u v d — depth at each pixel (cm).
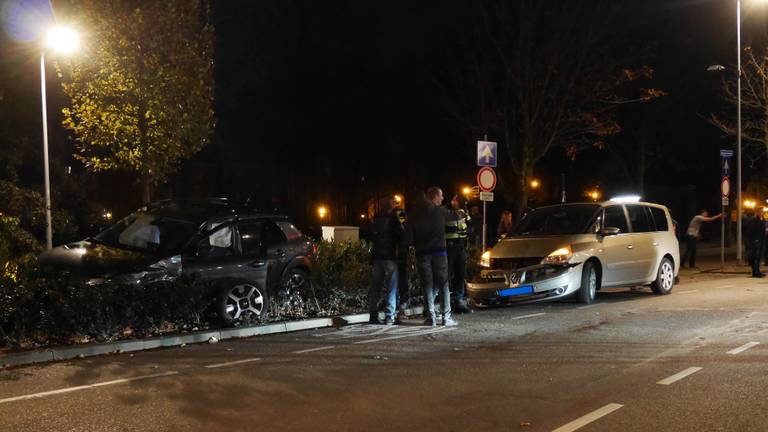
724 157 2106
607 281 1327
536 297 1235
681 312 1187
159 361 841
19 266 920
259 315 1060
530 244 1284
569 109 2631
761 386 700
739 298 1378
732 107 2853
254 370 792
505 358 846
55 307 903
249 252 1095
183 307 984
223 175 3594
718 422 592
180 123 1409
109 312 930
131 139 1382
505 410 634
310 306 1143
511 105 2677
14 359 819
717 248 3362
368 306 1176
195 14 1473
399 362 830
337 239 1538
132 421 607
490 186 1512
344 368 801
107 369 798
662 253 1442
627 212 1408
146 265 985
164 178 1469
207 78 1491
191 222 1066
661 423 591
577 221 1340
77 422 604
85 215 2328
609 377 746
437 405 651
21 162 2250
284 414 626
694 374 751
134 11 1376
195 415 624
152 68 1384
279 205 3753
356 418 613
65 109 1387
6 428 589
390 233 1103
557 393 688
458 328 1065
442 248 1091
